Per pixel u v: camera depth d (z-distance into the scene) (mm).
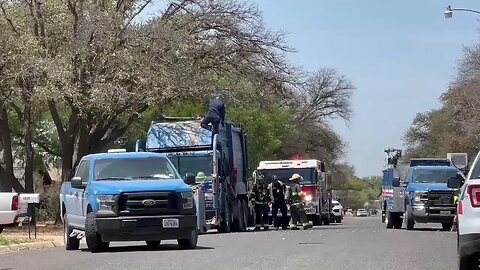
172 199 18312
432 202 31672
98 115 36094
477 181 12352
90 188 18656
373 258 15867
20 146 52000
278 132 66875
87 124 36469
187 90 35250
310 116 90938
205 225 27703
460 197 12766
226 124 32969
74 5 34344
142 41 34812
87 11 34562
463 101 63438
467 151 71375
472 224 12242
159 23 35594
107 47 33906
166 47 35281
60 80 32594
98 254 17719
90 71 34281
